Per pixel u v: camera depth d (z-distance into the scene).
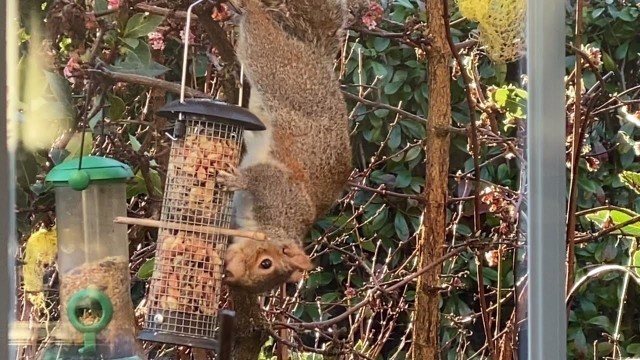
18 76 1.49
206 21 1.71
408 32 1.90
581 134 1.82
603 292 2.87
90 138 1.72
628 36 2.84
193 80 2.00
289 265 1.62
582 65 2.04
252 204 1.65
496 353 1.98
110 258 1.58
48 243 1.65
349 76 2.74
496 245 1.87
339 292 2.88
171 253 1.54
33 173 1.58
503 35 1.51
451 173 2.59
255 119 1.43
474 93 2.02
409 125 2.79
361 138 2.84
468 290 2.72
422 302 1.89
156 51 1.97
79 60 1.63
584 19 2.70
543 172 1.22
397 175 2.86
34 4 1.60
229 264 1.56
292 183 1.69
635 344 2.79
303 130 1.74
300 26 1.76
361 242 2.56
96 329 1.51
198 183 1.56
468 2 1.53
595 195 2.79
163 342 1.46
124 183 1.62
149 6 1.72
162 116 1.52
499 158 2.26
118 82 1.74
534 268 1.23
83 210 1.58
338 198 2.00
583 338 2.85
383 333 2.46
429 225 1.88
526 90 1.29
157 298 1.53
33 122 1.58
